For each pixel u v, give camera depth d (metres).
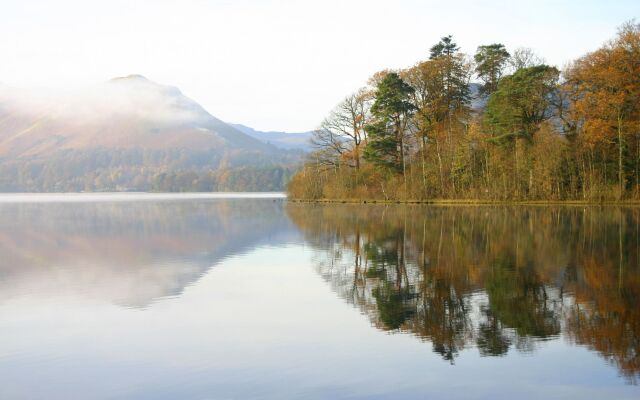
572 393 11.26
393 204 74.88
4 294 20.70
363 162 86.56
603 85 60.28
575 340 14.44
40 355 13.94
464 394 11.27
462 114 73.56
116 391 11.75
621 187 61.69
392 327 15.90
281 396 11.32
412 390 11.49
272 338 15.00
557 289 20.09
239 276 23.94
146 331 15.84
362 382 11.94
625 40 59.72
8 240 38.88
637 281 21.22
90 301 19.50
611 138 61.69
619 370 12.38
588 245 30.55
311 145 88.75
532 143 66.31
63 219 60.09
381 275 23.53
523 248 29.91
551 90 66.00
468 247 30.81
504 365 12.77
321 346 14.30
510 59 75.12
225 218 59.12
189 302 19.20
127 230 45.88
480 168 71.50
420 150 75.50
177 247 34.03
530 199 67.00
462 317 16.77
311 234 40.00
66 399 11.41
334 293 20.33
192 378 12.34
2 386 12.09
